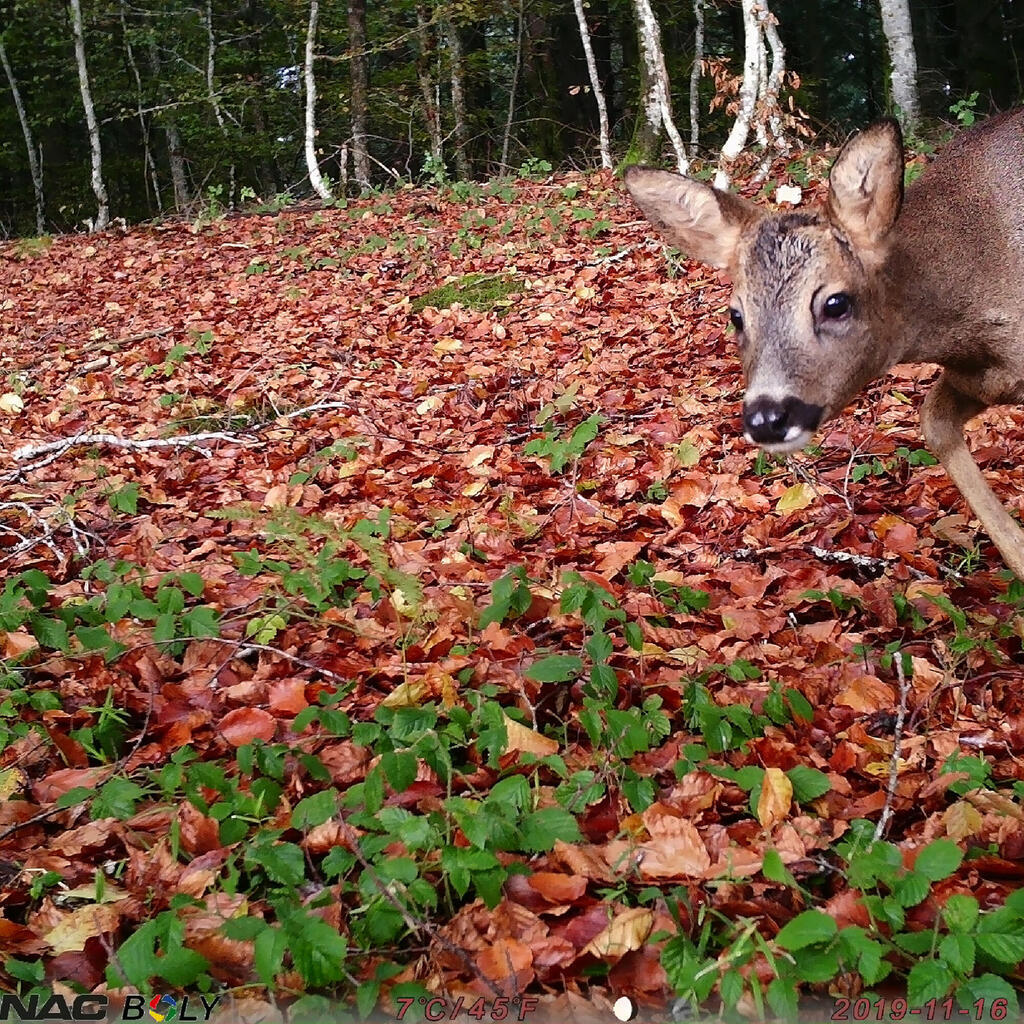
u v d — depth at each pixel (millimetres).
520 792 862
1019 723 1001
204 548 1527
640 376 2096
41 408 2434
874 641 1166
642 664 1110
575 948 801
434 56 6391
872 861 777
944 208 1112
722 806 930
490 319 2695
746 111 3338
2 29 7121
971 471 1209
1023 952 704
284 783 986
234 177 7695
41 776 1061
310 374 2438
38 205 7016
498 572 1373
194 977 761
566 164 5469
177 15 7055
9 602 1178
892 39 3969
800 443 1036
